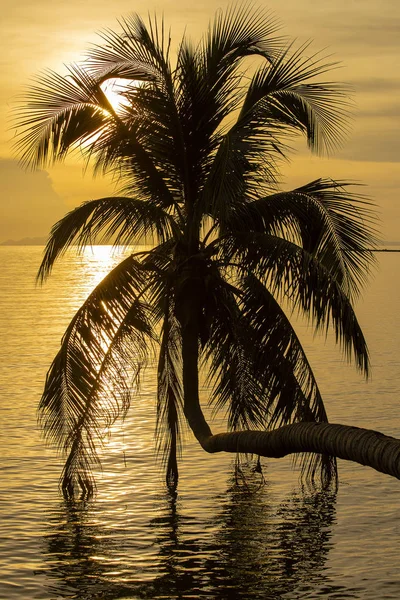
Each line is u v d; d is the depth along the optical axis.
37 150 18.70
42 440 30.05
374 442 12.10
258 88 17.14
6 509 21.80
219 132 18.31
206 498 23.08
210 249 17.91
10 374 49.00
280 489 24.03
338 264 16.92
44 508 21.92
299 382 18.30
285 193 17.14
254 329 17.88
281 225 17.52
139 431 31.73
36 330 77.56
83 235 18.36
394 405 37.84
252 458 27.47
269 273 16.95
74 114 18.42
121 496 23.14
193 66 17.94
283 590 16.77
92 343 18.86
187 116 18.08
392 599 16.23
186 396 18.41
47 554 18.62
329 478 23.03
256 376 18.95
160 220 18.30
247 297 17.77
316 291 16.28
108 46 17.98
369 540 19.67
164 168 18.64
